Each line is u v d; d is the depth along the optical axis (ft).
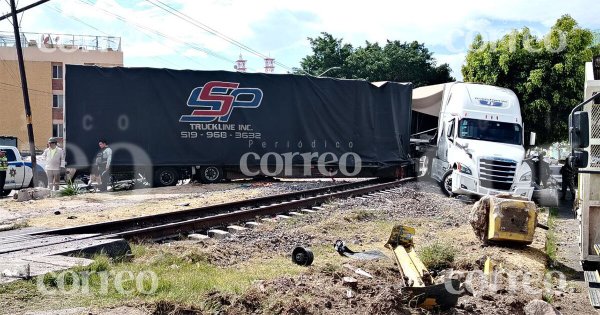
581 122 24.07
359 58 169.37
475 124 66.90
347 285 24.21
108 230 37.22
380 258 31.22
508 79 93.71
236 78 70.69
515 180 62.54
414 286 23.02
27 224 39.34
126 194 60.70
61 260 25.32
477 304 23.82
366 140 76.23
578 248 41.06
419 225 44.11
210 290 22.16
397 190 67.56
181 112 68.39
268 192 62.08
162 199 56.49
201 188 66.18
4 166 61.11
